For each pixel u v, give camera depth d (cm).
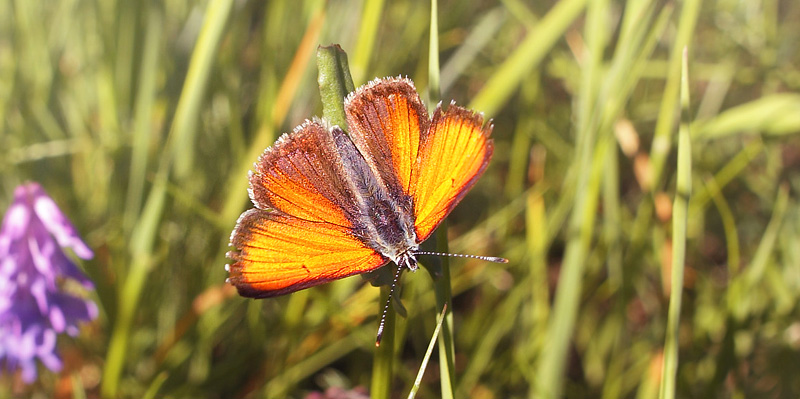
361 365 29
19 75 29
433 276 22
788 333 28
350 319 27
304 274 22
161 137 29
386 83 23
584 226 25
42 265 24
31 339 25
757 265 27
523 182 33
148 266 26
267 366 28
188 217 29
